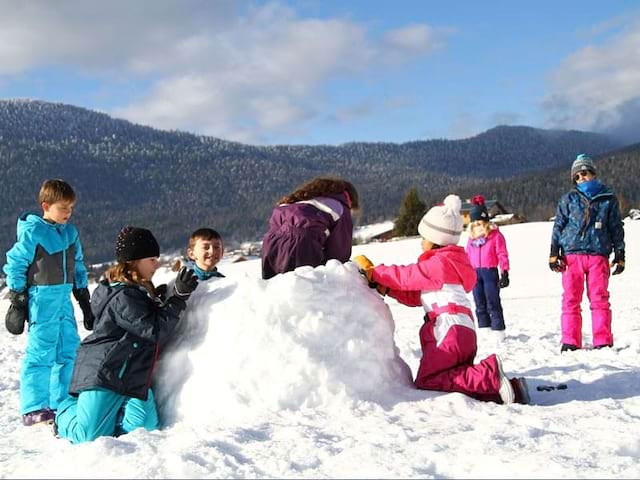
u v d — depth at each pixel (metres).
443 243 3.75
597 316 5.70
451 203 3.76
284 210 4.10
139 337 3.38
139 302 3.38
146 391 3.34
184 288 3.41
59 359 4.26
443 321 3.61
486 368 3.46
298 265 4.00
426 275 3.62
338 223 4.14
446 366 3.54
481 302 7.38
